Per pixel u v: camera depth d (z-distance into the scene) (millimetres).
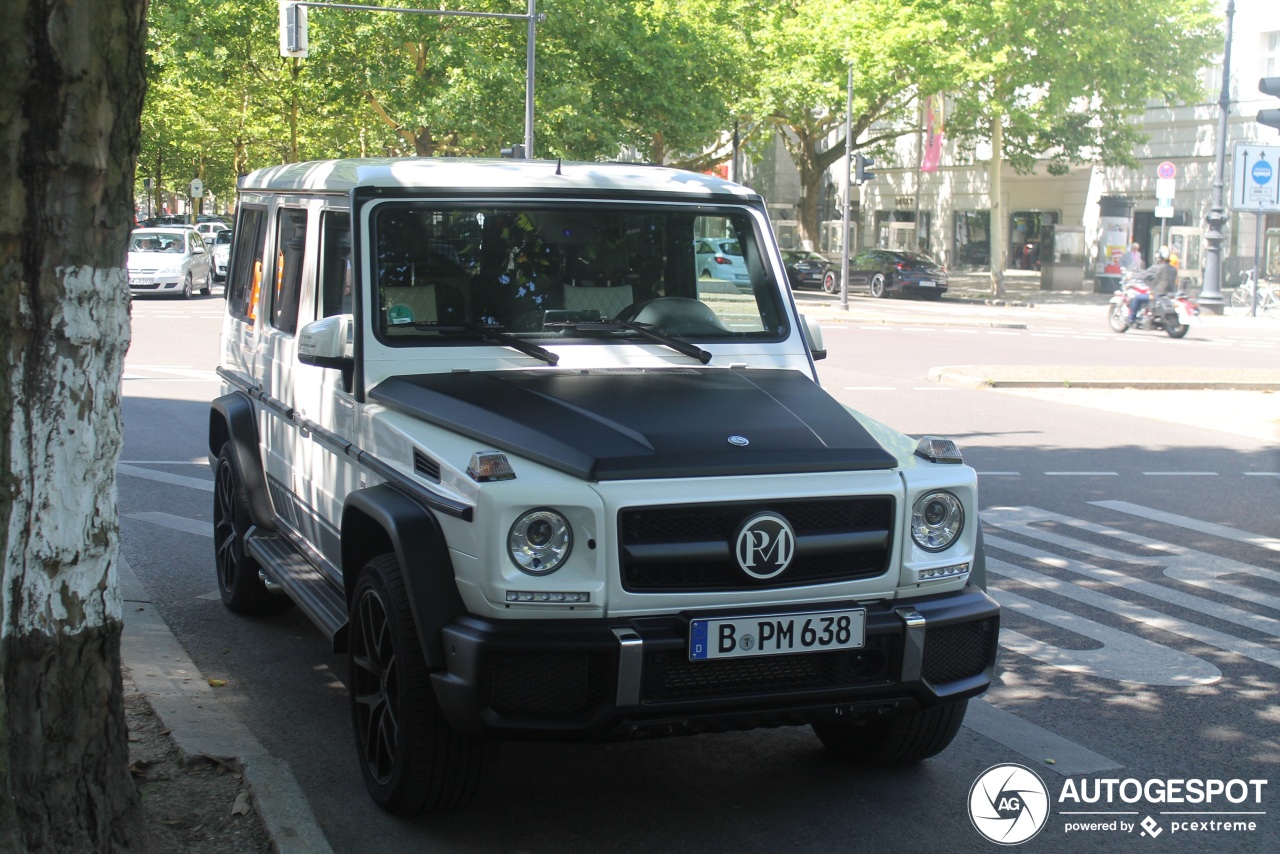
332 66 38594
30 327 3348
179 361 19406
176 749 4906
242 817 4383
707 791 4918
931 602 4430
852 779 5066
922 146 53312
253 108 55219
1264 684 6379
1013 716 5855
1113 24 40375
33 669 3471
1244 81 42812
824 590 4266
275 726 5473
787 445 4379
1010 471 12234
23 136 3268
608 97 39125
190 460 11625
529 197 5422
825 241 66812
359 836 4434
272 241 6656
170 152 68375
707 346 5461
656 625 4098
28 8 3221
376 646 4594
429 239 5277
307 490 5832
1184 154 45438
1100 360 22531
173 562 8242
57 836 3521
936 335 27422
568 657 4031
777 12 42312
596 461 4109
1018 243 55688
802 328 5660
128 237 3518
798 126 47719
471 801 4508
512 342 5188
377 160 5777
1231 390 18688
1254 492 11469
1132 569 8648
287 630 6871
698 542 4141
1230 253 43500
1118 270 44562
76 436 3467
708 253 5652
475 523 4055
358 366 5066
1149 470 12453
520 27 37438
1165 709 5988
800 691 4199
